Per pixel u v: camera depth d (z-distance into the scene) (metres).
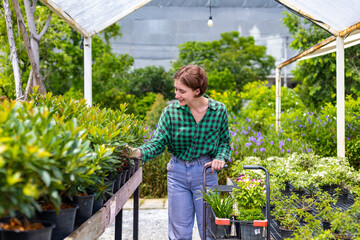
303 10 4.71
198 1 8.65
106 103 12.95
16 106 1.75
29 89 3.63
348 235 2.78
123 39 16.91
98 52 12.25
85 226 1.85
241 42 23.84
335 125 6.74
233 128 7.32
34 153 1.28
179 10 10.55
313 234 3.01
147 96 18.20
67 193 1.87
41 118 1.58
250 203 2.65
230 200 2.54
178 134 2.67
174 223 2.77
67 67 9.57
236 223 2.54
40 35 4.32
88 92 4.65
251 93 10.91
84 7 3.78
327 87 10.54
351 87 10.04
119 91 13.62
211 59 23.34
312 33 10.46
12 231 1.38
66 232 1.71
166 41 18.09
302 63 10.81
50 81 10.45
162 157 6.09
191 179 2.71
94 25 4.47
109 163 2.23
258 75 23.50
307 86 11.29
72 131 1.63
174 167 2.75
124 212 5.19
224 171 6.01
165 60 23.34
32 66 3.53
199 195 2.73
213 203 2.49
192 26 14.90
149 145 2.73
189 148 2.71
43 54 9.05
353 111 7.52
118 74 13.80
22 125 1.42
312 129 6.91
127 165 3.01
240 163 5.00
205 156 2.75
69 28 9.14
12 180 1.16
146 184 6.06
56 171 1.40
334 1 4.12
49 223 1.52
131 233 4.29
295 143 6.40
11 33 3.81
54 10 3.50
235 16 11.77
